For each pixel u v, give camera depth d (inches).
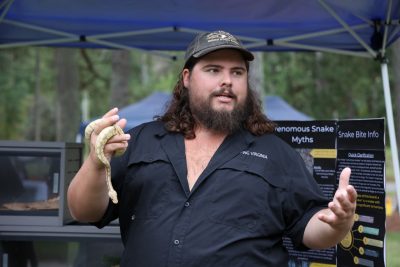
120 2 182.5
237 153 104.1
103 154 93.0
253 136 107.4
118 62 607.5
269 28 202.8
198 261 96.1
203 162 104.7
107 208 106.4
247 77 110.3
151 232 100.0
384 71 165.8
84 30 211.3
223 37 107.2
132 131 113.1
